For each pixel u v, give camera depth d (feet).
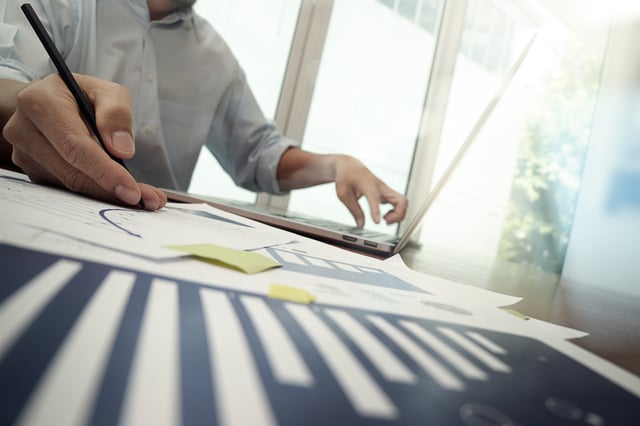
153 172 3.04
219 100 3.47
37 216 0.55
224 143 3.66
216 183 4.13
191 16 3.30
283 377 0.27
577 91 5.02
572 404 0.32
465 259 2.33
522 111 5.12
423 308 0.55
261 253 0.73
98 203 0.89
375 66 4.79
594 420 0.30
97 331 0.27
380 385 0.28
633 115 4.60
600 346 0.57
